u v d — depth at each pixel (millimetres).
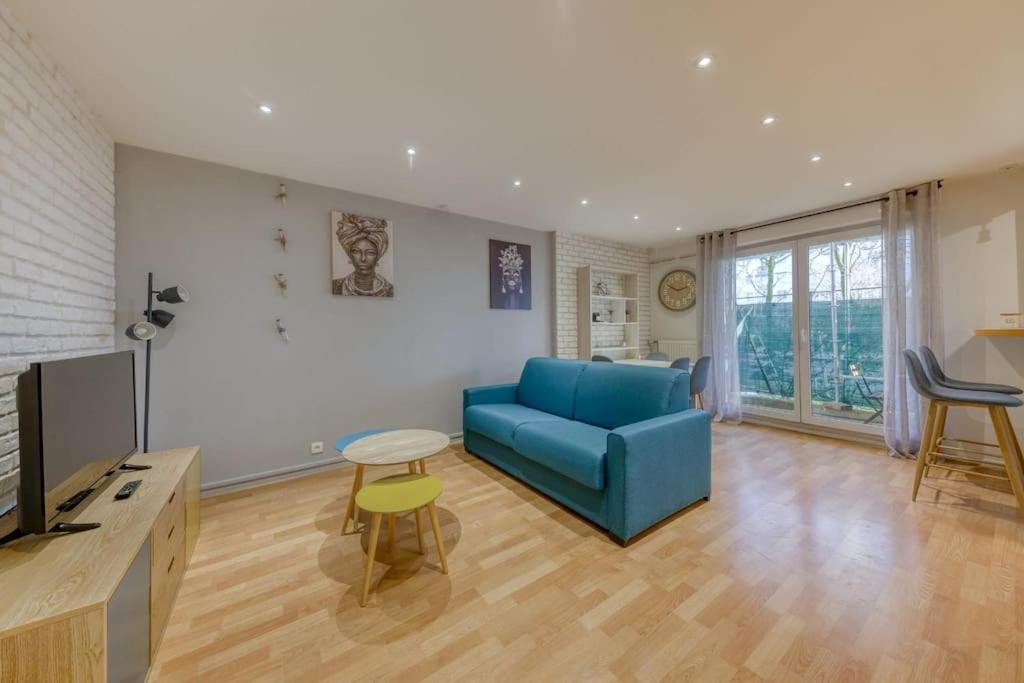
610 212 3771
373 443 2139
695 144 2379
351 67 1656
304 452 2916
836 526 2092
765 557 1818
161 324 2307
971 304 2941
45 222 1585
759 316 4367
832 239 3736
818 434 3893
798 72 1703
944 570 1686
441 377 3646
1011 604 1469
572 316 4621
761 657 1266
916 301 3098
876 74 1719
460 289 3781
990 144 2396
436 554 1877
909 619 1411
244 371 2682
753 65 1655
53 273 1644
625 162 2627
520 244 4250
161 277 2400
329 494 2594
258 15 1363
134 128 2131
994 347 2865
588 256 4773
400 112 2006
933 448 2672
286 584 1662
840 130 2219
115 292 2258
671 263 5320
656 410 2416
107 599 950
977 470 2824
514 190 3139
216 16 1364
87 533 1216
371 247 3209
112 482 1604
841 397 3768
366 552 1900
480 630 1398
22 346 1447
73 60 1591
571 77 1735
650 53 1583
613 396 2691
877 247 3498
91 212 1973
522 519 2225
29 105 1473
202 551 1914
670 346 5309
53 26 1405
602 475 2004
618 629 1396
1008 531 1993
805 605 1499
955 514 2191
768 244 4230
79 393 1354
